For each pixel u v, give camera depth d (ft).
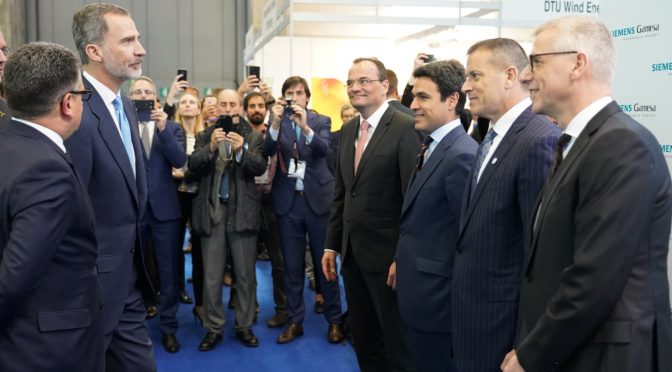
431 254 6.84
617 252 3.90
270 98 13.92
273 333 12.41
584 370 4.13
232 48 39.06
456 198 6.57
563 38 4.46
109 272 6.58
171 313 11.55
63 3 36.63
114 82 6.92
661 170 4.08
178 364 10.79
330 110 17.63
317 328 12.70
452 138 6.94
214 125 12.13
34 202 4.62
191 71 38.60
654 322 4.02
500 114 5.89
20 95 4.90
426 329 6.89
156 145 11.41
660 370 4.02
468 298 5.80
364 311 8.76
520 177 5.43
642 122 7.39
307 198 11.68
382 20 13.87
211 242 11.65
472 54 5.94
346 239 8.62
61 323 4.94
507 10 13.67
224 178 11.64
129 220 6.85
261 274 17.12
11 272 4.50
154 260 12.14
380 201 8.15
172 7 38.06
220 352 11.37
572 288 4.06
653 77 7.24
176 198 11.60
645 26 7.30
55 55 5.03
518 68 5.75
